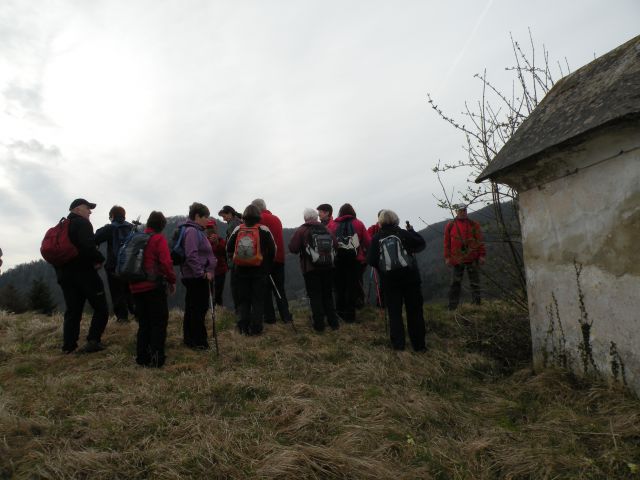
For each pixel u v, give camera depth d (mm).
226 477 2459
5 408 3359
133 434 2984
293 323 6262
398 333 5012
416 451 2754
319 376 4281
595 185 3242
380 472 2465
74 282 5016
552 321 3768
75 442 2869
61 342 5598
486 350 4848
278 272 6496
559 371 3635
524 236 4082
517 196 4562
